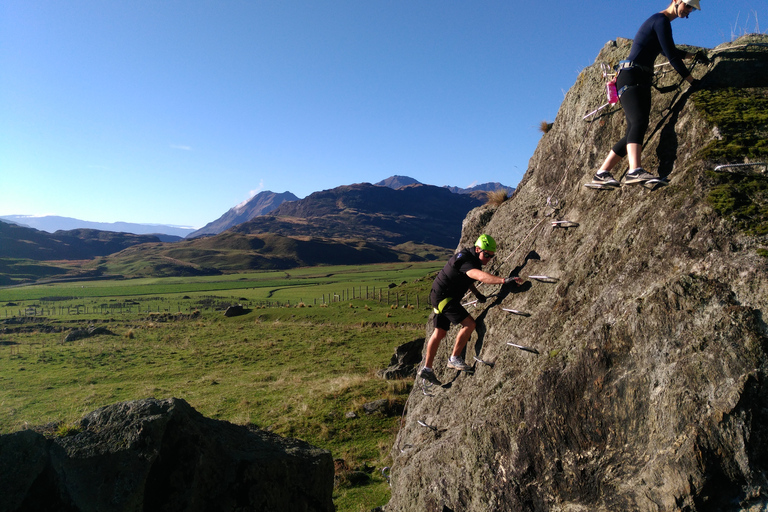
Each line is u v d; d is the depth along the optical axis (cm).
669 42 432
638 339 365
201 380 2428
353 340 3362
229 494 450
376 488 1091
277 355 3036
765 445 292
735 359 304
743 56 456
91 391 2273
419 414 700
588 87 629
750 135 389
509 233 689
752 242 330
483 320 592
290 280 13225
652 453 341
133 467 396
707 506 309
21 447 389
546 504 411
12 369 2844
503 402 459
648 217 411
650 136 479
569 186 605
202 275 17212
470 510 479
